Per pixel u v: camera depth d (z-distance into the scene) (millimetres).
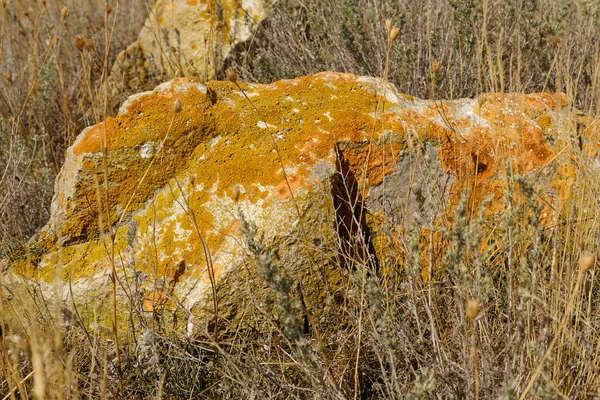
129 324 2295
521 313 1679
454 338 2055
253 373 2082
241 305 2252
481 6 3242
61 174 2609
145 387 2160
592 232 2086
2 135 3510
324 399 1854
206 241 2326
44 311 2312
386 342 1680
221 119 2525
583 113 2824
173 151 2492
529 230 2100
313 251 2277
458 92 3301
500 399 1498
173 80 2596
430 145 2518
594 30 3375
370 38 3791
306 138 2451
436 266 2270
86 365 2258
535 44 3385
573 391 1818
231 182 2389
